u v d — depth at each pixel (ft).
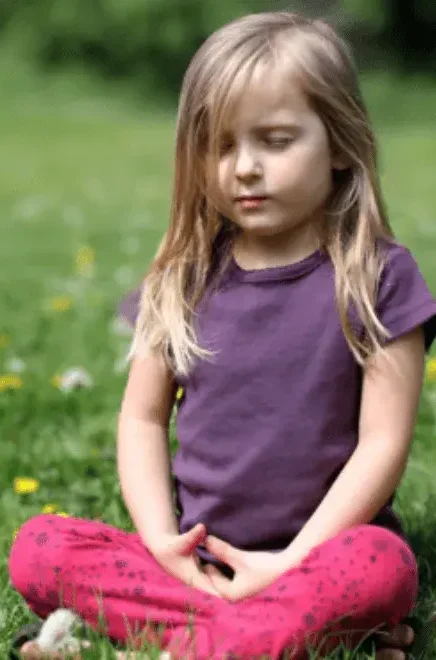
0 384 20.85
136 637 11.27
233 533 11.96
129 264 38.24
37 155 79.05
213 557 12.01
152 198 58.59
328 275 12.03
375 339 11.76
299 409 11.78
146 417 12.84
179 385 13.00
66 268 37.65
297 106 11.75
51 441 18.39
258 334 12.02
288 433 11.80
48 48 129.70
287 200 11.80
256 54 11.74
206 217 12.56
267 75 11.69
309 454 11.76
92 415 19.74
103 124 101.96
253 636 10.78
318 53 11.89
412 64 139.44
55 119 105.29
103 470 16.97
